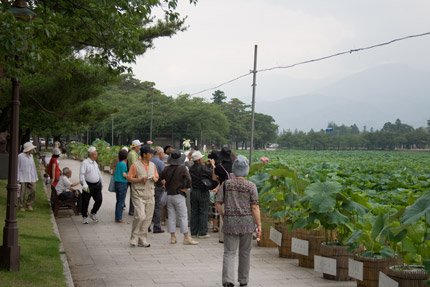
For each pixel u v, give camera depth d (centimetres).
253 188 668
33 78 1473
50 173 1453
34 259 775
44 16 1005
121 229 1189
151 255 899
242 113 15288
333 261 716
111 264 821
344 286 693
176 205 1011
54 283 642
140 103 10950
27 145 1355
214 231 1191
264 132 15362
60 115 1664
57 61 1302
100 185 1278
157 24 1797
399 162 5431
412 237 612
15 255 694
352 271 664
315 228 813
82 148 4344
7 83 1408
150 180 983
